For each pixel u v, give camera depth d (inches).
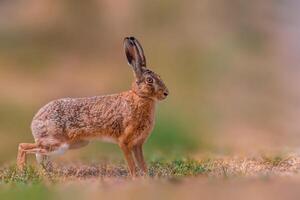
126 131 493.4
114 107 497.4
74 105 506.9
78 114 503.5
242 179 472.1
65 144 506.6
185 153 663.1
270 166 543.5
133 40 493.7
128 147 496.4
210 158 590.9
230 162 565.0
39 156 521.0
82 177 519.8
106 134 499.8
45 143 506.9
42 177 503.5
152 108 495.5
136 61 493.0
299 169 529.0
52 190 450.0
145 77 489.4
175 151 699.4
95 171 546.9
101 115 498.3
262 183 456.1
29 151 514.6
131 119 491.2
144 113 492.1
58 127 504.7
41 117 509.7
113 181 483.8
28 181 491.5
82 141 512.7
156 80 490.3
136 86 492.1
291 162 557.0
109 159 621.9
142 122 492.4
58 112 506.9
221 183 459.8
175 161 562.6
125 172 538.3
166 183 462.3
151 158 608.7
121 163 584.7
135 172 496.4
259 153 620.1
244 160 571.8
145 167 504.7
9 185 478.3
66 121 504.4
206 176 494.3
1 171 557.0
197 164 545.3
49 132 505.7
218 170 521.0
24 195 447.5
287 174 502.6
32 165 543.2
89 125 500.4
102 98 505.7
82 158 644.1
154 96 490.0
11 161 655.8
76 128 503.2
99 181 486.9
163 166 546.6
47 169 525.0
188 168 524.7
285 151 625.0
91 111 501.7
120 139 496.7
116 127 495.5
